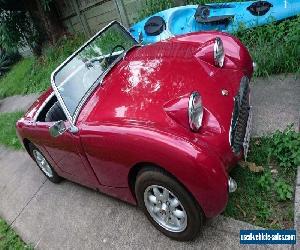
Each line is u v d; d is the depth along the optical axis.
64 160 4.04
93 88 3.68
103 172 3.46
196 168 2.59
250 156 3.75
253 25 5.59
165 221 3.24
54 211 4.46
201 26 5.89
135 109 3.14
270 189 3.34
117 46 4.27
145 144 2.76
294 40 4.96
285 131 3.79
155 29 6.05
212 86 3.29
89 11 9.66
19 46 10.91
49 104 4.42
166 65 3.61
